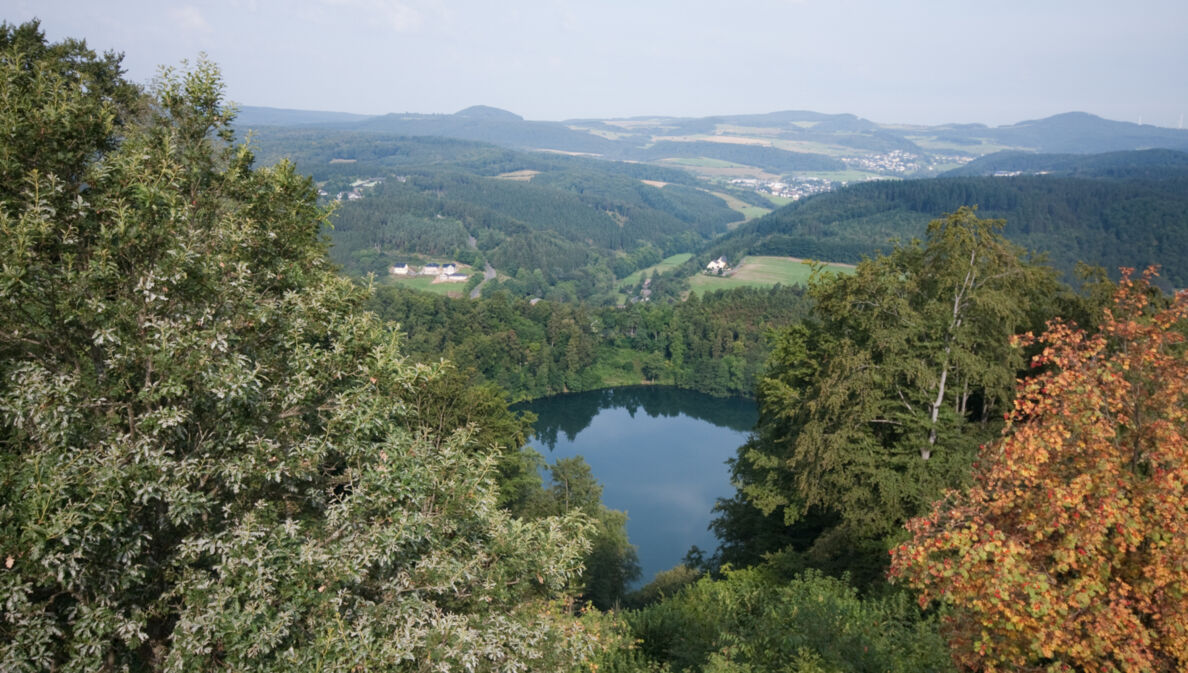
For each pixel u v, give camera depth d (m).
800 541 24.94
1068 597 7.23
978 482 9.24
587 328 129.38
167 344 7.57
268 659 7.26
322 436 8.72
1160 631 7.35
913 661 10.70
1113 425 8.38
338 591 7.70
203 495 7.64
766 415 29.30
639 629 13.41
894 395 22.77
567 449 84.31
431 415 25.69
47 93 8.93
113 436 7.56
